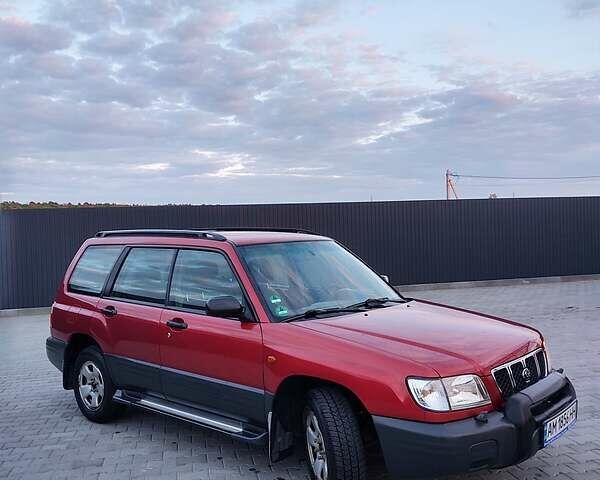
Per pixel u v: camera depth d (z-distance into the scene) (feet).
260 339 15.96
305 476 16.85
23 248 57.16
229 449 19.15
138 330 19.60
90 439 20.54
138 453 19.04
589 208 69.77
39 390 27.96
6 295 56.85
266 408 15.78
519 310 47.47
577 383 24.98
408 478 13.43
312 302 17.30
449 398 13.17
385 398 13.42
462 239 66.44
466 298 56.65
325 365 14.42
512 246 67.82
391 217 64.44
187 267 19.07
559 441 18.61
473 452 12.94
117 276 21.52
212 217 59.82
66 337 22.91
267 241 18.88
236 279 17.38
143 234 21.50
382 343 14.43
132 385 20.15
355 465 14.01
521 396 13.78
